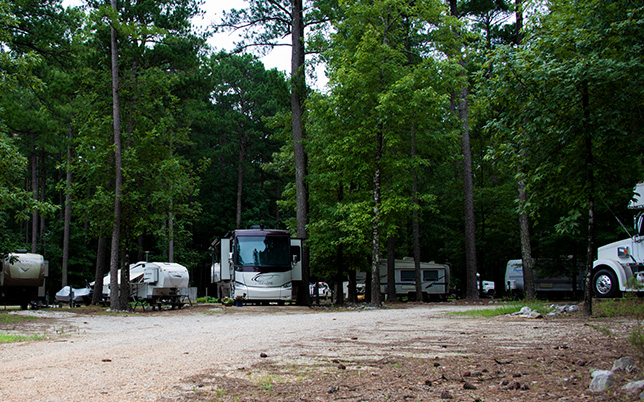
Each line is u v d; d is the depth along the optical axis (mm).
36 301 25219
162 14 26672
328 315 17844
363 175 23922
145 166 23344
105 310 22609
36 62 18766
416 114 22078
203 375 6129
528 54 11859
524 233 27266
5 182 19281
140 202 23219
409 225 39750
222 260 27891
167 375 6164
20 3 23641
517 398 4820
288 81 27141
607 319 11875
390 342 9070
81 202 22703
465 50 24156
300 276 26578
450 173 40219
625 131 11383
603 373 5133
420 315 16094
